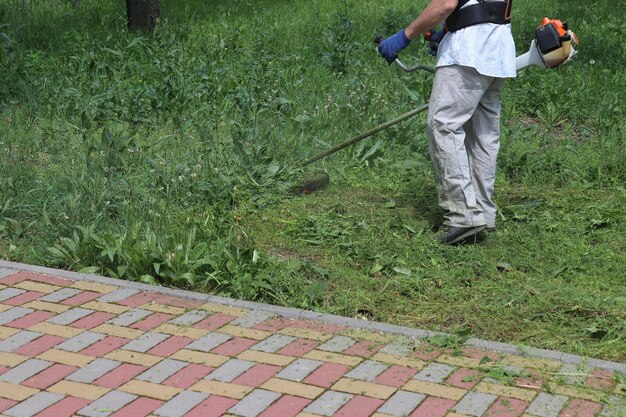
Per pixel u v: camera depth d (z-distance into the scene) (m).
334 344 5.41
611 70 12.41
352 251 6.89
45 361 5.20
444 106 6.77
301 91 11.12
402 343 5.42
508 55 6.78
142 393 4.86
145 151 8.87
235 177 8.12
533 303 6.00
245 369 5.11
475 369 5.11
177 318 5.73
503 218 7.47
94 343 5.41
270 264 6.44
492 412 4.68
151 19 14.60
